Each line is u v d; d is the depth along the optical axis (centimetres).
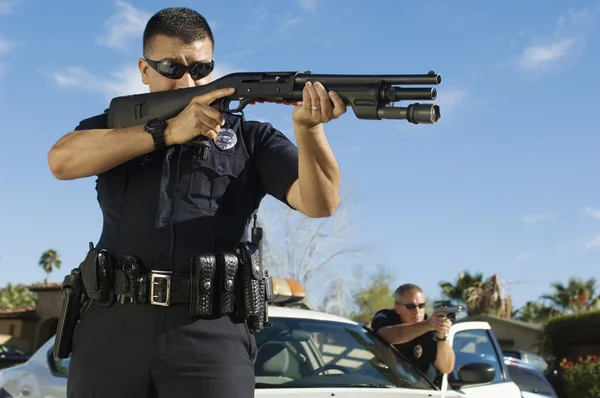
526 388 955
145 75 263
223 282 229
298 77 215
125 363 225
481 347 575
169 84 253
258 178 250
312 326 436
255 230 254
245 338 235
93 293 230
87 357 229
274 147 248
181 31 251
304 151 225
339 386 386
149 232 232
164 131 229
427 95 192
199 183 238
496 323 3081
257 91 221
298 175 236
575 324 2336
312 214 240
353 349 428
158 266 229
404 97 194
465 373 501
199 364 223
